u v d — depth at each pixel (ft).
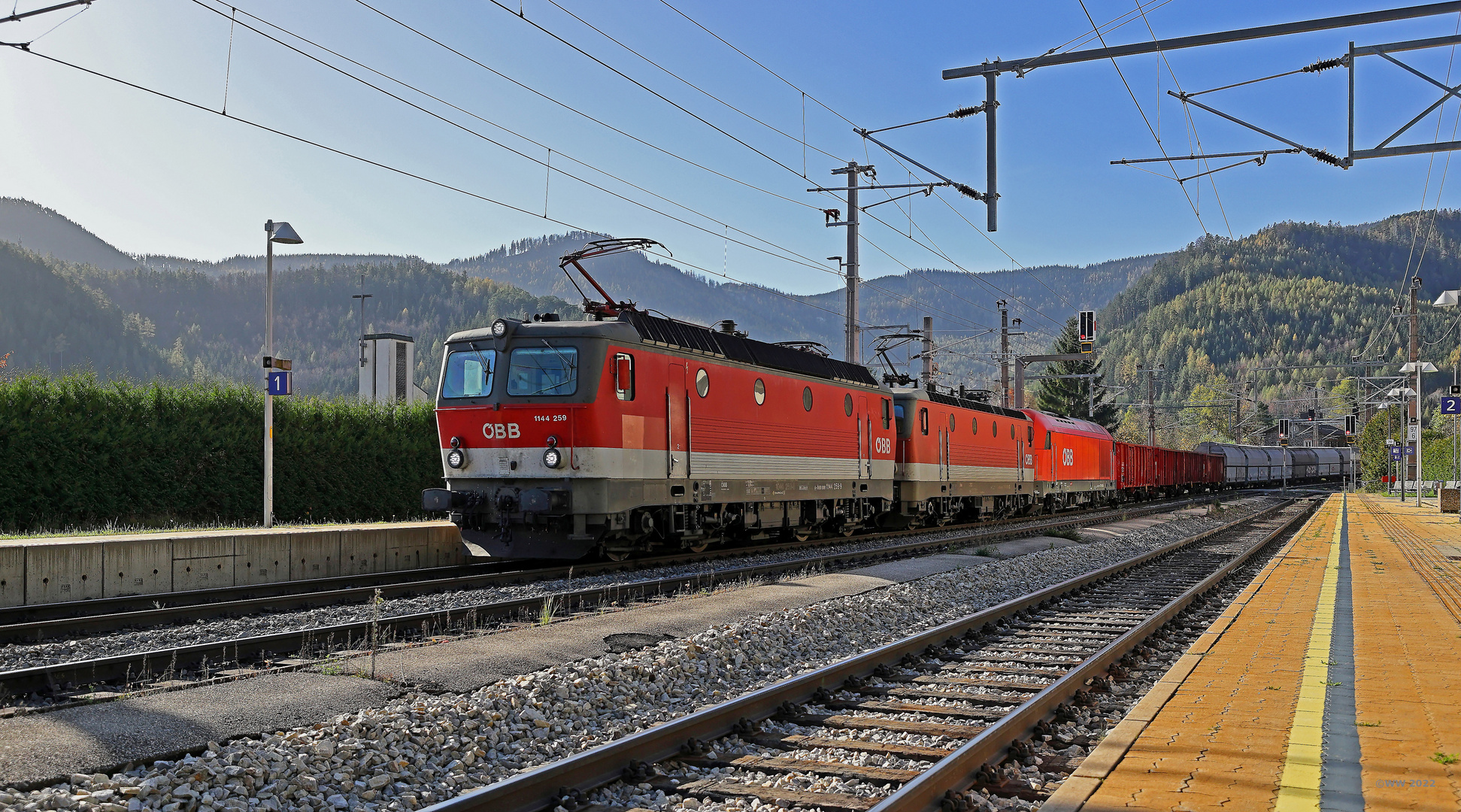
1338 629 33.91
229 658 30.27
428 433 88.99
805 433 69.46
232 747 19.77
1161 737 20.08
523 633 32.32
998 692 27.68
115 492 69.72
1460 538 81.35
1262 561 68.03
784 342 71.56
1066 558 67.92
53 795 16.65
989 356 158.51
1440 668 26.89
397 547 56.24
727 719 22.98
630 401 52.80
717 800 18.80
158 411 73.41
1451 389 101.45
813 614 38.70
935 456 92.22
